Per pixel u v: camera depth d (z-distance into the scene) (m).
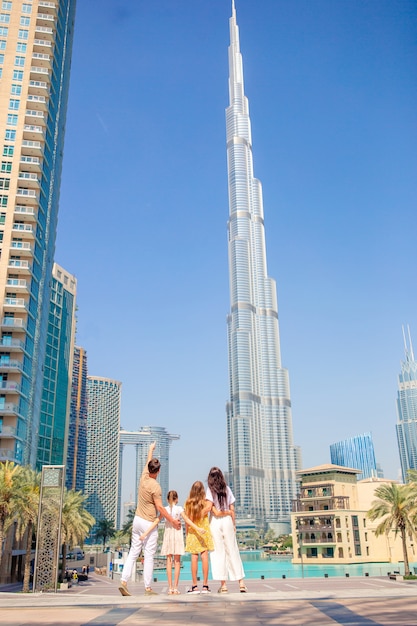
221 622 5.87
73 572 90.44
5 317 81.06
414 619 5.70
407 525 69.81
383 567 100.38
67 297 155.12
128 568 10.04
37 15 95.94
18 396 78.88
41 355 93.62
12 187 85.50
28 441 84.56
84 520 77.12
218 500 10.41
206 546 10.34
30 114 90.44
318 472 119.19
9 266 82.00
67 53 111.88
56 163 101.56
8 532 74.06
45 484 32.12
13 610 7.35
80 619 6.27
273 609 6.84
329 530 108.75
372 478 130.62
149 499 10.47
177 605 7.56
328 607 6.88
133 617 6.39
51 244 100.06
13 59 92.25
